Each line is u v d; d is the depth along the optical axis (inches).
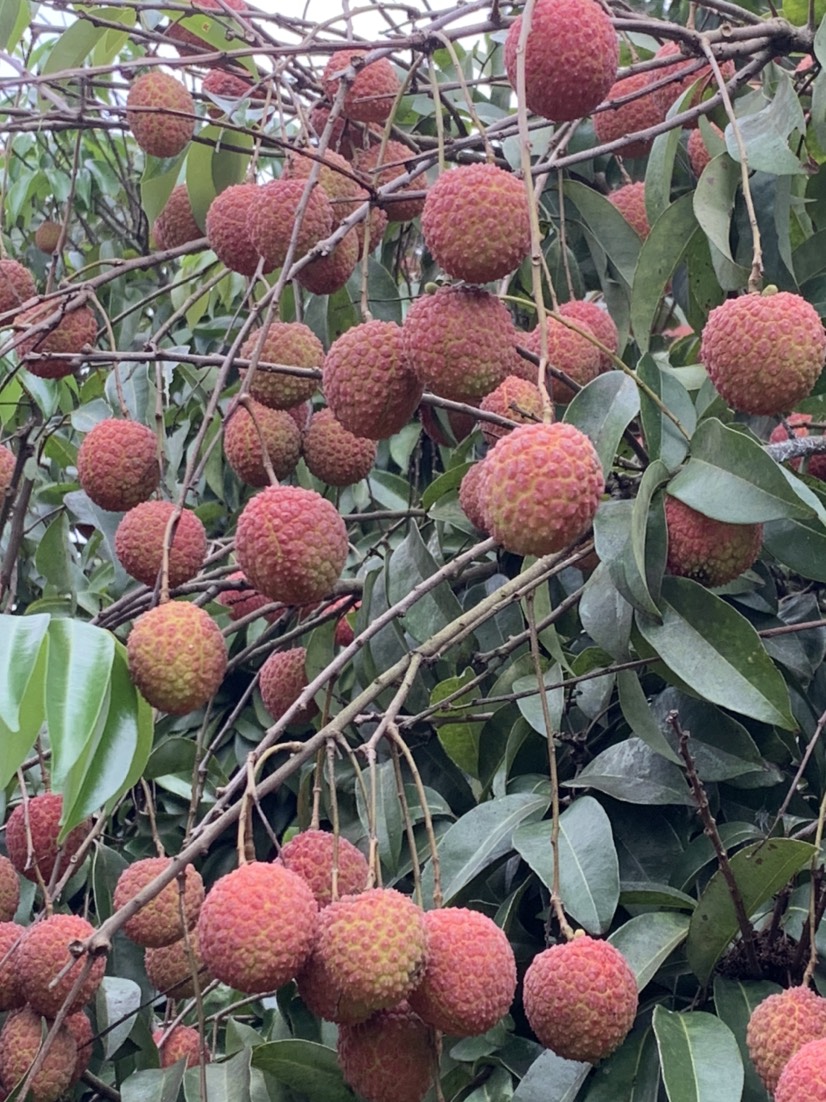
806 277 71.7
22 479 100.8
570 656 76.0
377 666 77.5
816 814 67.4
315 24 80.5
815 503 53.6
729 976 58.2
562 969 48.3
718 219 68.3
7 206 129.7
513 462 45.6
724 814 67.4
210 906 45.9
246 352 76.4
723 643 57.2
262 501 54.5
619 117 83.4
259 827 89.4
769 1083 49.1
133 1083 61.6
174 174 86.7
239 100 77.7
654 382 62.1
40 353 75.6
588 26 55.9
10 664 46.6
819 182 74.2
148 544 61.7
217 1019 71.7
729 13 75.0
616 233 83.0
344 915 45.9
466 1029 46.9
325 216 68.7
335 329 91.4
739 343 54.4
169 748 75.8
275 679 78.5
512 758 69.1
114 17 86.3
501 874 67.0
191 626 51.9
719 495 55.7
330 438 75.6
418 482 103.4
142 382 98.1
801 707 69.4
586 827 59.6
